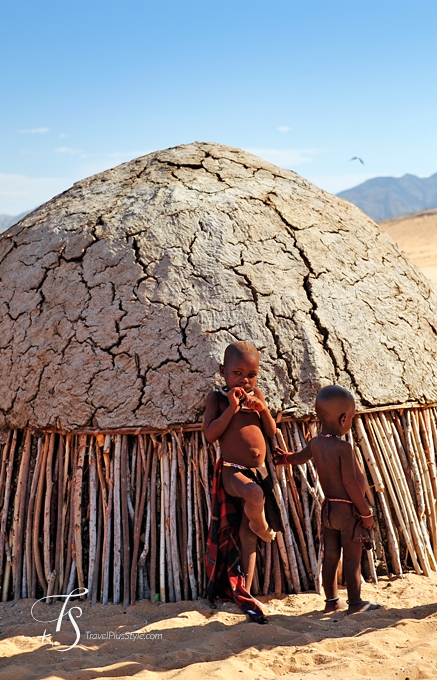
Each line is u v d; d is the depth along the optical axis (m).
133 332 4.90
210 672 3.35
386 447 4.99
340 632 3.88
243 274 5.09
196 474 4.73
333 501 4.30
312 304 5.12
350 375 4.98
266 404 4.66
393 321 5.42
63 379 4.90
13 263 5.50
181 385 4.76
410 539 4.88
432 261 28.05
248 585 4.27
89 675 3.38
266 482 4.39
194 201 5.50
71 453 4.90
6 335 5.22
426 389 5.32
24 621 4.35
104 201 5.69
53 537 4.84
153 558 4.62
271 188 5.88
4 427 5.13
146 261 5.11
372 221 6.43
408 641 3.73
